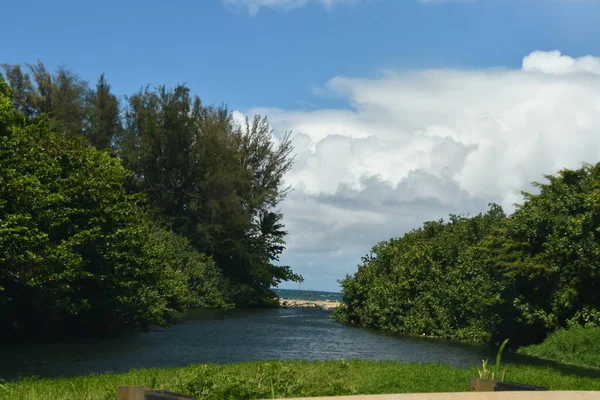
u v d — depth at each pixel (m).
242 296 62.75
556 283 26.39
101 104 59.50
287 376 13.41
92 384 12.61
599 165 27.88
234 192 62.09
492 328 30.34
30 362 19.03
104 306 28.12
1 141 21.34
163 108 60.50
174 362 20.00
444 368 16.77
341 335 33.28
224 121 68.56
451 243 38.38
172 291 36.53
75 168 26.16
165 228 57.53
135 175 59.81
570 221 25.77
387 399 4.48
